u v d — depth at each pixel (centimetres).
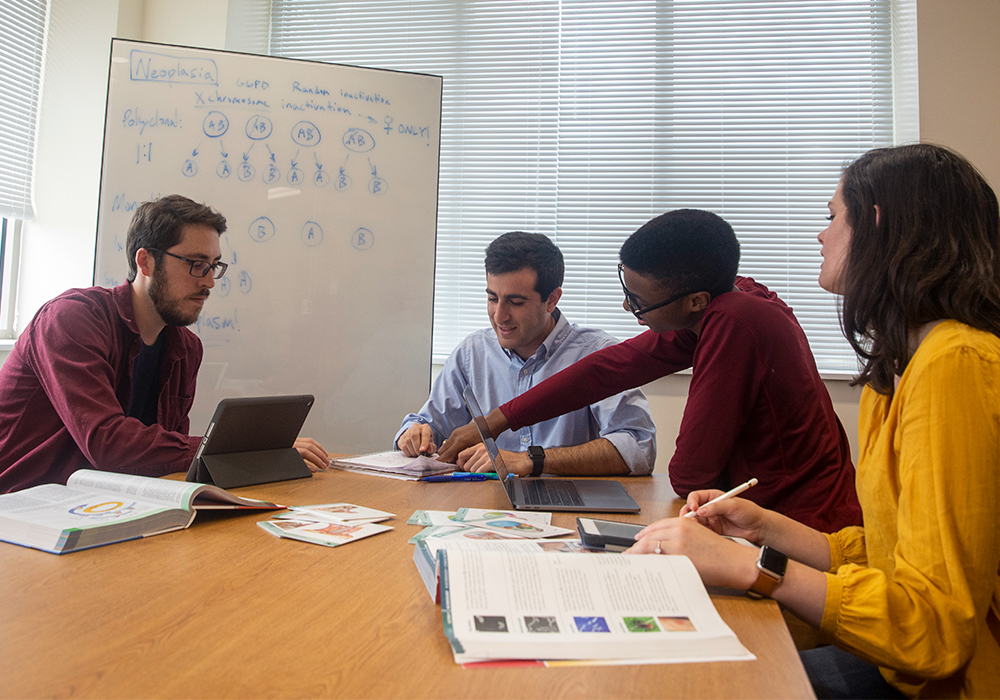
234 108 237
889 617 64
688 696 48
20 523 86
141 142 231
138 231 164
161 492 98
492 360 210
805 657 93
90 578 72
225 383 234
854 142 274
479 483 141
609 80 289
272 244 238
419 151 250
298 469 141
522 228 287
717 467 124
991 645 71
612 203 283
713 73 284
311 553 83
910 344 80
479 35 299
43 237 276
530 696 48
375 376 243
